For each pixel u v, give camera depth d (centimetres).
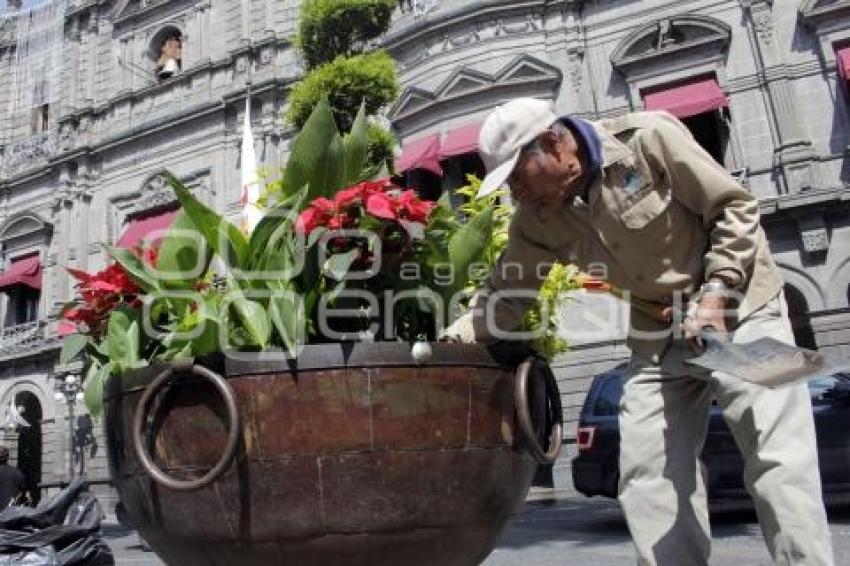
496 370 181
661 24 1405
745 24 1363
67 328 227
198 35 2030
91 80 2191
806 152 1266
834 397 664
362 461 160
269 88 1798
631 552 545
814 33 1320
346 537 160
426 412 166
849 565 437
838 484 647
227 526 161
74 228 2077
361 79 974
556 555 549
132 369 184
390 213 181
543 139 185
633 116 200
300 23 1091
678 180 191
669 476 205
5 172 2278
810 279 1234
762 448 183
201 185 1892
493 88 1415
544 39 1452
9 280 2077
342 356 163
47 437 1958
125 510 190
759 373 165
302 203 194
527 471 189
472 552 179
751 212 185
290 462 159
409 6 1608
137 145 2028
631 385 217
